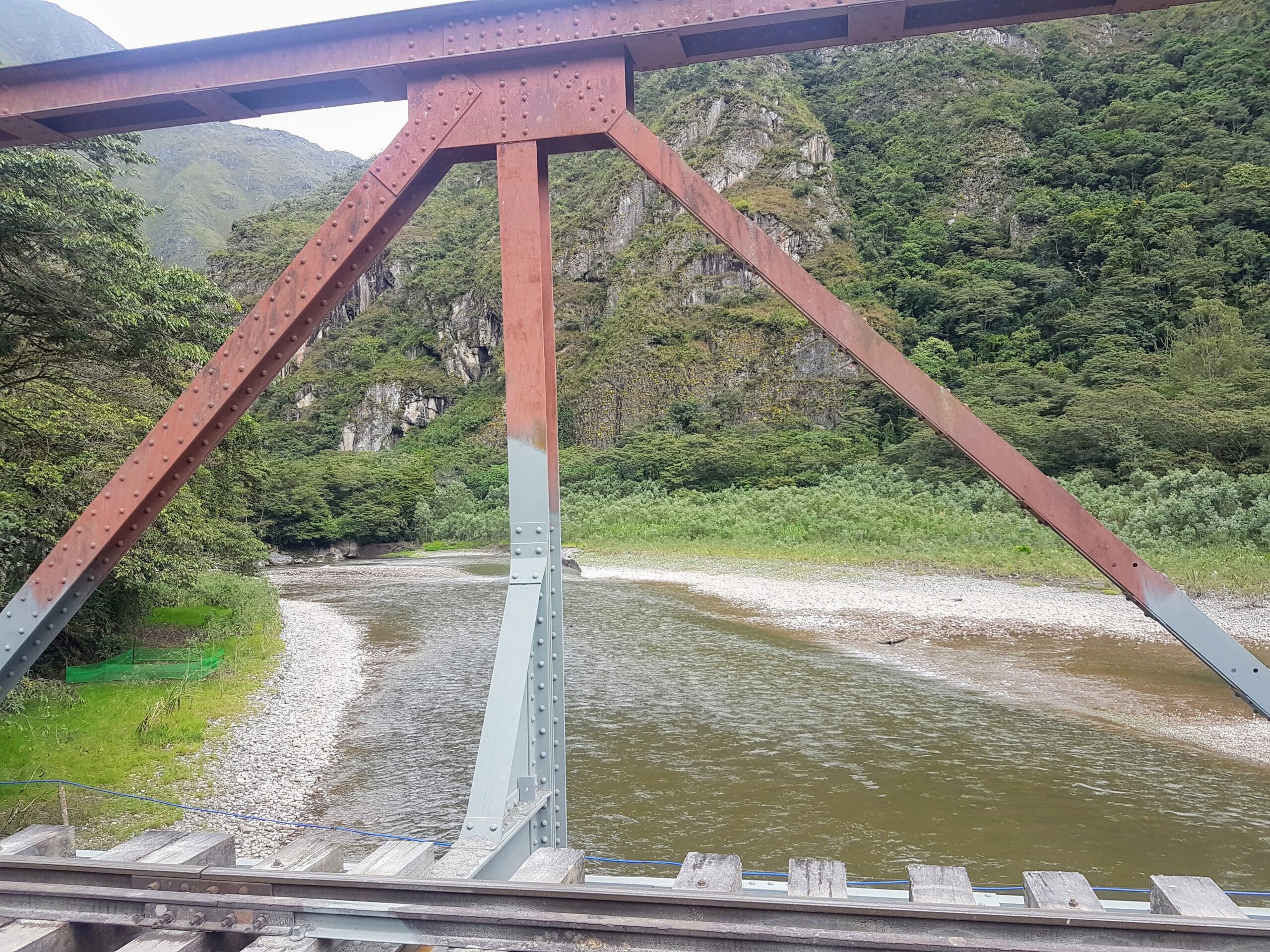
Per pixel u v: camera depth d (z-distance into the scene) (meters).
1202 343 46.00
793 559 28.86
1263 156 67.38
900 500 36.62
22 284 8.19
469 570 36.16
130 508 3.01
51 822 7.15
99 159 10.41
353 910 2.12
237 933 2.15
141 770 8.75
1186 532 23.38
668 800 8.04
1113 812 7.64
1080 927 1.98
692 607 20.38
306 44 3.12
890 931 2.04
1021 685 12.27
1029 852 6.84
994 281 67.31
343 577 34.47
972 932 2.02
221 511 17.45
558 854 2.53
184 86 3.23
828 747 9.62
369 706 11.86
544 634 2.98
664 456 57.56
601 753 9.49
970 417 2.66
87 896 2.27
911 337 66.25
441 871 2.30
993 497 33.50
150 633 16.20
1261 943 1.91
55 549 3.02
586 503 49.59
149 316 9.52
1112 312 57.22
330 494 51.22
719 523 37.09
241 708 11.51
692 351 71.44
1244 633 14.39
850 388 61.94
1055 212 73.12
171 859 2.58
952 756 9.25
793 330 67.31
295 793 8.41
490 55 2.97
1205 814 7.56
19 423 9.83
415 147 3.06
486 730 2.71
